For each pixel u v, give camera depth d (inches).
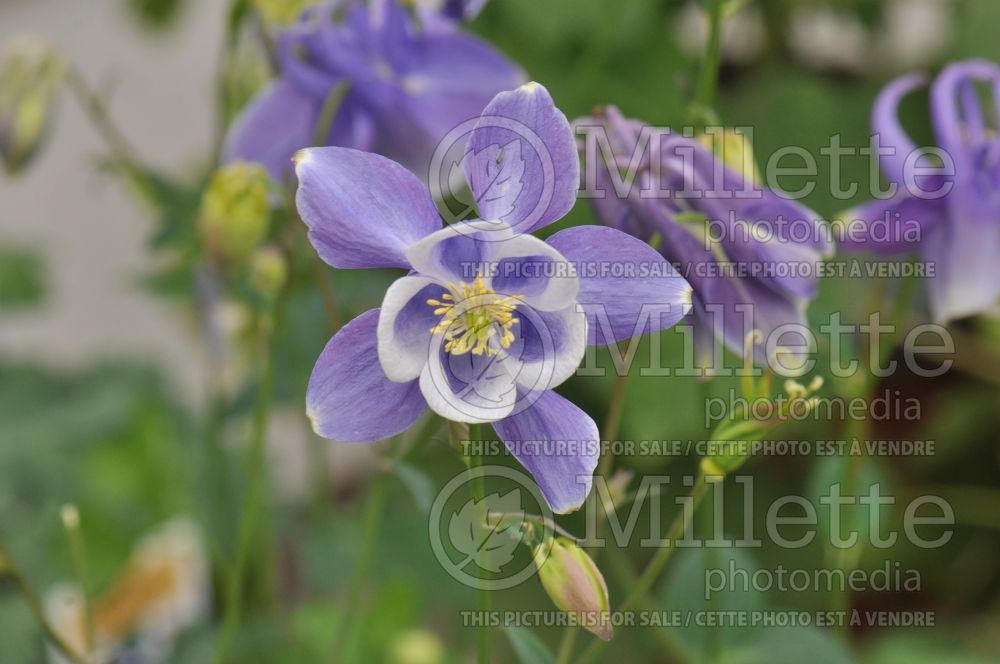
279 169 23.3
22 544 32.7
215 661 23.6
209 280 26.3
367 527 23.4
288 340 25.3
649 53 33.5
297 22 22.9
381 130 22.9
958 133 21.2
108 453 34.7
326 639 27.9
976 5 35.2
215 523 27.3
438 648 28.3
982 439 35.4
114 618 27.8
